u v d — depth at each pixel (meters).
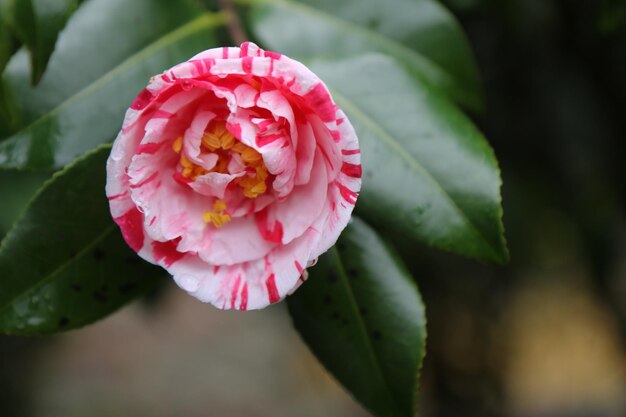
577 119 0.94
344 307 0.66
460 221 0.64
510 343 1.16
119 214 0.60
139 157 0.59
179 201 0.61
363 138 0.65
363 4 0.71
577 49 0.91
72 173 0.64
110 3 0.66
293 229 0.60
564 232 1.05
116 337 2.93
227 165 0.61
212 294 0.61
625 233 1.00
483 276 1.08
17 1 0.63
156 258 0.61
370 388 0.66
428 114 0.65
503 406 1.18
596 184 0.97
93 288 0.65
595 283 1.09
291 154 0.59
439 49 0.71
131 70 0.66
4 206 0.83
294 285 0.60
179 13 0.67
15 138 0.64
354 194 0.59
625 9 0.79
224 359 2.79
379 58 0.66
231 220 0.61
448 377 1.16
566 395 1.81
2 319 0.64
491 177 0.64
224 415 2.49
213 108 0.60
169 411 2.55
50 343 1.50
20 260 0.64
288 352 2.79
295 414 2.46
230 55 0.58
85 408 2.49
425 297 1.04
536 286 1.17
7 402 1.54
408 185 0.65
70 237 0.65
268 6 0.70
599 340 1.49
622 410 1.75
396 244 0.97
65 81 0.65
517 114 0.94
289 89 0.58
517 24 0.89
